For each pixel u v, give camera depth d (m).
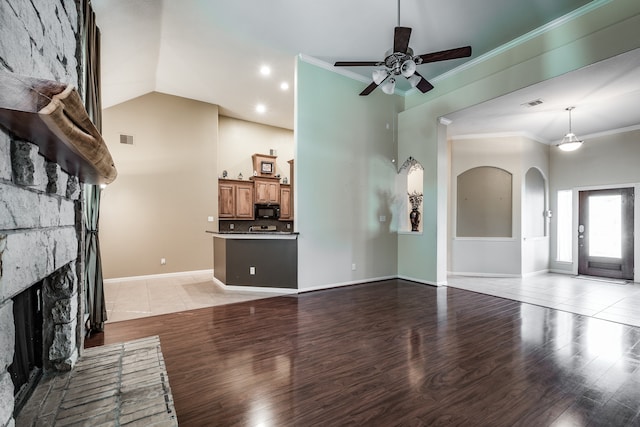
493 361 2.35
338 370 2.21
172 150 5.88
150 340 2.20
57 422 1.30
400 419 1.67
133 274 5.47
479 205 6.17
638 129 5.52
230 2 3.31
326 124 4.77
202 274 5.98
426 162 5.09
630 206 5.64
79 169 1.52
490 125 5.52
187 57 4.50
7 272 0.95
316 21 3.64
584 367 2.25
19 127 0.91
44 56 1.37
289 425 1.62
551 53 3.42
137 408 1.41
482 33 3.74
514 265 5.91
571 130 5.78
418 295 4.39
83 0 2.44
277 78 5.19
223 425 1.62
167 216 5.81
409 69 2.95
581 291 4.71
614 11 2.99
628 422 1.65
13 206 1.01
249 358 2.40
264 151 7.58
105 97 4.88
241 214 6.93
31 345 1.64
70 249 1.74
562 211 6.58
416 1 3.22
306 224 4.57
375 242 5.33
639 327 3.11
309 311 3.62
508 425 1.62
